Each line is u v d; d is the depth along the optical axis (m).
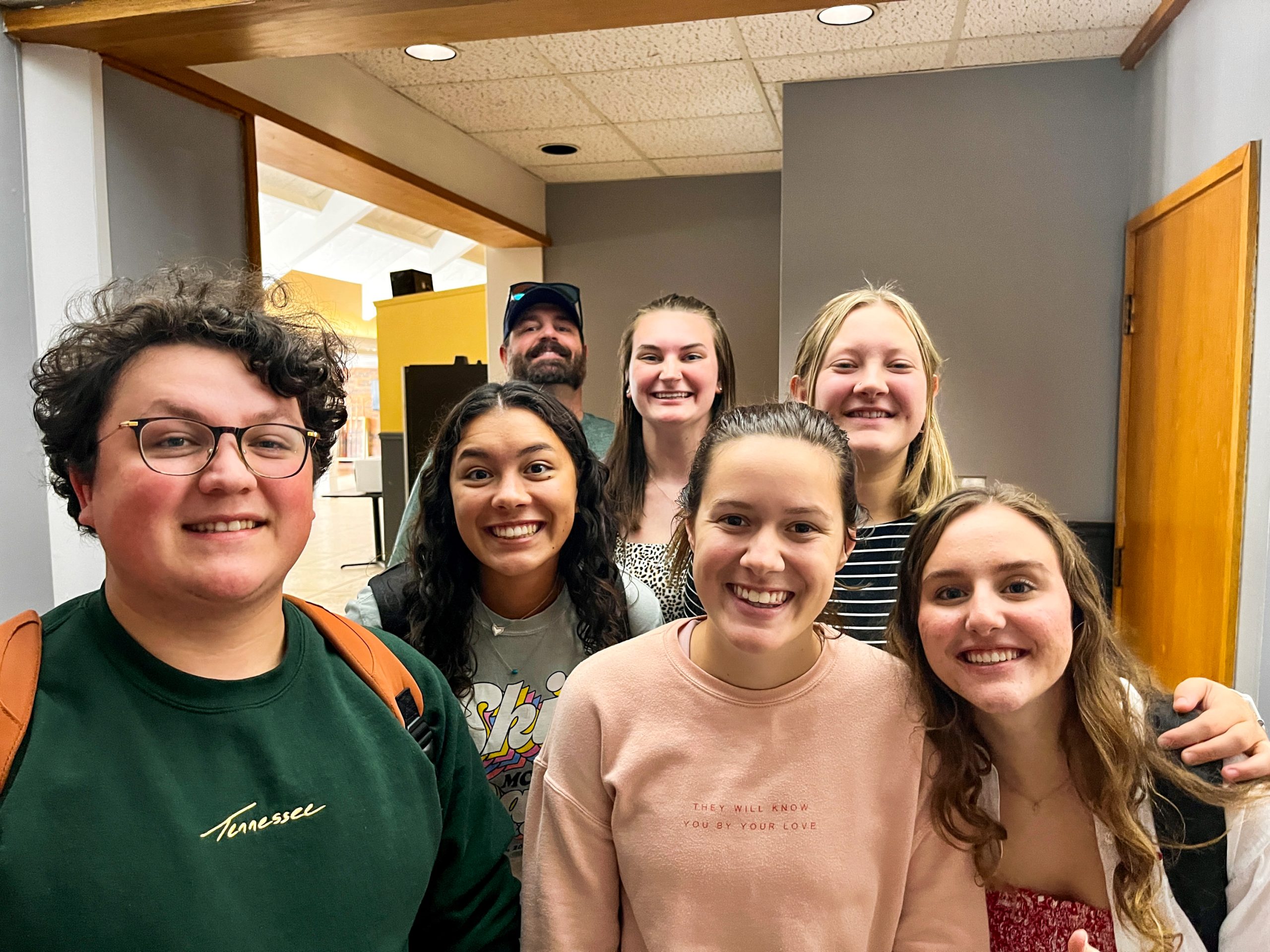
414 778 0.83
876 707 1.01
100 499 0.71
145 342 0.72
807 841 0.94
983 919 1.00
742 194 4.73
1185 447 2.55
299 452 0.78
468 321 5.66
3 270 1.94
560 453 1.29
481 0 1.92
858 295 1.57
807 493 0.93
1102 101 3.08
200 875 0.67
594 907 1.00
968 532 0.98
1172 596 2.64
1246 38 2.17
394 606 1.38
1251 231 2.11
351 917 0.74
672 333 1.92
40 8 1.95
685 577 1.54
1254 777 0.93
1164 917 0.95
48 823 0.63
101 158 2.10
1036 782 1.04
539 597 1.36
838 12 2.71
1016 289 3.18
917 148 3.23
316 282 11.71
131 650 0.72
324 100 3.05
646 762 0.98
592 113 3.76
